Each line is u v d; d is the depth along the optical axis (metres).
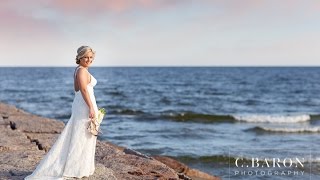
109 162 8.16
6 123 14.07
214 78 117.19
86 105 6.08
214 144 18.81
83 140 6.10
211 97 56.62
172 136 21.20
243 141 20.28
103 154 8.98
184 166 10.53
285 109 42.69
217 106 44.66
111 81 101.75
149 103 46.72
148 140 19.66
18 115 17.62
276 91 68.88
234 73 160.75
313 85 84.50
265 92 66.75
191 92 65.81
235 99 53.91
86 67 6.11
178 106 43.84
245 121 31.11
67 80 107.44
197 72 176.38
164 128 24.80
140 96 56.78
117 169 7.63
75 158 6.08
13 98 51.53
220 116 32.22
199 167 13.72
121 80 107.31
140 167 8.08
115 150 9.38
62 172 6.07
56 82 96.81
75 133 6.09
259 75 138.50
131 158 8.66
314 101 52.12
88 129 6.08
